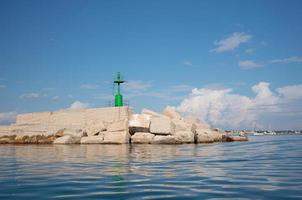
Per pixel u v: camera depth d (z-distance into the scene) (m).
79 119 41.12
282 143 37.78
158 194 8.27
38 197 8.02
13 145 36.00
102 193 8.42
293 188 8.88
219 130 45.41
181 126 37.53
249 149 25.77
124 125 36.12
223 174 11.61
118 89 41.59
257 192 8.40
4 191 8.77
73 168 13.63
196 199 7.70
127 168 13.47
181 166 14.10
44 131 40.25
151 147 28.77
